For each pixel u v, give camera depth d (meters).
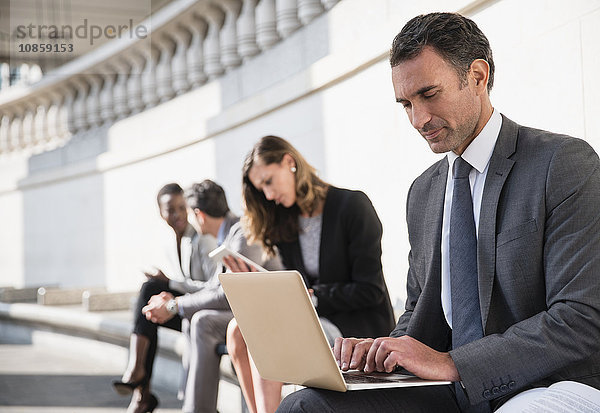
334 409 1.94
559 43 3.11
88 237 8.90
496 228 1.98
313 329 1.88
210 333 3.68
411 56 1.95
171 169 7.42
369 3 4.56
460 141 2.01
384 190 4.46
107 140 8.59
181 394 4.10
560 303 1.86
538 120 3.25
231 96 6.51
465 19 1.99
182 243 4.66
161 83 7.59
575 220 1.87
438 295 2.18
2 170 10.62
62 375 6.09
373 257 3.46
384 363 1.91
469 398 1.86
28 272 10.21
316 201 3.57
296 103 5.42
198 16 6.88
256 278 1.99
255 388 3.18
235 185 6.35
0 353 7.49
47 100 9.81
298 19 5.55
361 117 4.65
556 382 1.91
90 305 7.10
